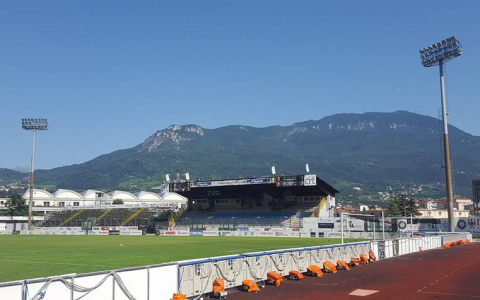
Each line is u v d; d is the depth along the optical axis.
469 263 35.94
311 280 25.95
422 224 82.38
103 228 118.50
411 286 23.91
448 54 83.62
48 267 36.25
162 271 18.20
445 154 82.69
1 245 67.50
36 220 161.25
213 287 20.67
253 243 70.12
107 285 16.00
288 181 99.62
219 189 112.38
